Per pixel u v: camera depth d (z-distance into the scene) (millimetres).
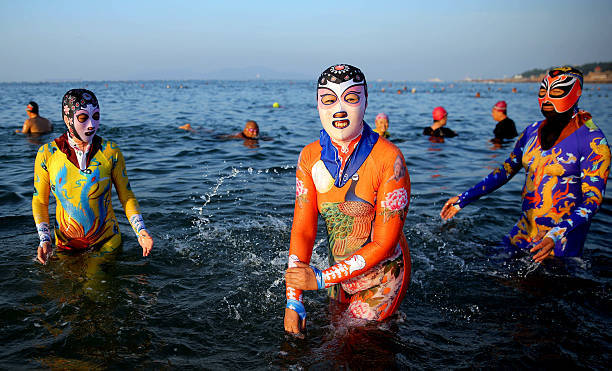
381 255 2379
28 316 2617
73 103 3361
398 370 2207
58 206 3582
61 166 3496
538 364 2273
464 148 9961
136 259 3545
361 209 2443
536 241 3641
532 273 3379
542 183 3566
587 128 3354
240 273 3346
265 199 5402
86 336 2432
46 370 2125
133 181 6266
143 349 2332
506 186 6352
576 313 2807
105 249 3686
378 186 2395
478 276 3350
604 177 3246
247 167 7445
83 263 3430
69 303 2789
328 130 2350
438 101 34500
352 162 2400
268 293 3037
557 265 3492
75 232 3613
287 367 2219
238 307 2826
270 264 3531
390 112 21578
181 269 3385
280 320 2686
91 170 3537
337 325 2613
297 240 2521
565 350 2402
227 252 3746
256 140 10688
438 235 4254
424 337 2516
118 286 3051
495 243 4043
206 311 2762
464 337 2527
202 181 6324
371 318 2604
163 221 4492
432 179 6801
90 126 3434
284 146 9859
